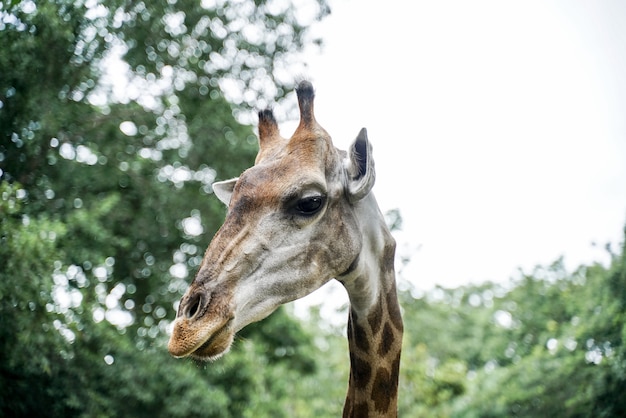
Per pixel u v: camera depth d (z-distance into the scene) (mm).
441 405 22469
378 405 5059
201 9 14711
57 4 12352
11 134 12555
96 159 15680
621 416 14000
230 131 16750
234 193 4617
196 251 16891
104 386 13062
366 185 4762
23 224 11203
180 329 4055
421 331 33562
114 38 13828
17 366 11688
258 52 15641
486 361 30516
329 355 27578
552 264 26625
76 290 12359
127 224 16500
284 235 4508
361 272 4914
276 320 17828
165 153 16547
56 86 13109
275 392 19266
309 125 4832
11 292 10531
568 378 16188
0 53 11867
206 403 13742
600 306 16016
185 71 15555
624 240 15852
